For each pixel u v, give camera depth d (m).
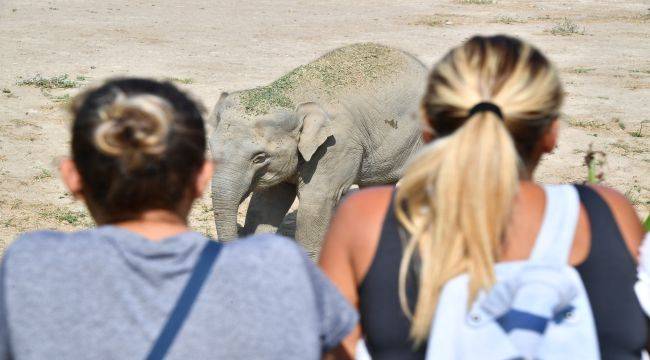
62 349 3.31
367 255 3.74
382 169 13.33
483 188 3.49
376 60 13.23
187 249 3.46
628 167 20.00
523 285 3.51
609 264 3.68
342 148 12.34
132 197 3.54
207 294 3.41
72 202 16.45
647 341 3.89
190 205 3.78
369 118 12.70
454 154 3.54
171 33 37.81
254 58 32.72
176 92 3.72
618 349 3.66
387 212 3.77
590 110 25.44
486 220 3.48
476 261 3.48
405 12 47.66
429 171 3.60
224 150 11.49
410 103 13.16
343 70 12.88
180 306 3.38
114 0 48.06
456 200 3.51
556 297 3.50
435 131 3.87
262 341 3.44
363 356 3.86
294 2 50.81
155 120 3.48
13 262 3.41
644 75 31.14
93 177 3.53
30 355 3.30
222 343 3.39
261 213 13.11
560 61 33.84
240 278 3.46
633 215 3.88
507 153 3.53
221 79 28.55
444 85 3.80
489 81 3.76
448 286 3.54
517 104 3.71
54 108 23.38
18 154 19.19
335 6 49.75
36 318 3.33
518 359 3.50
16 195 16.62
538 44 37.88
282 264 3.54
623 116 24.86
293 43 36.50
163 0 49.06
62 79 26.86
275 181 11.94
